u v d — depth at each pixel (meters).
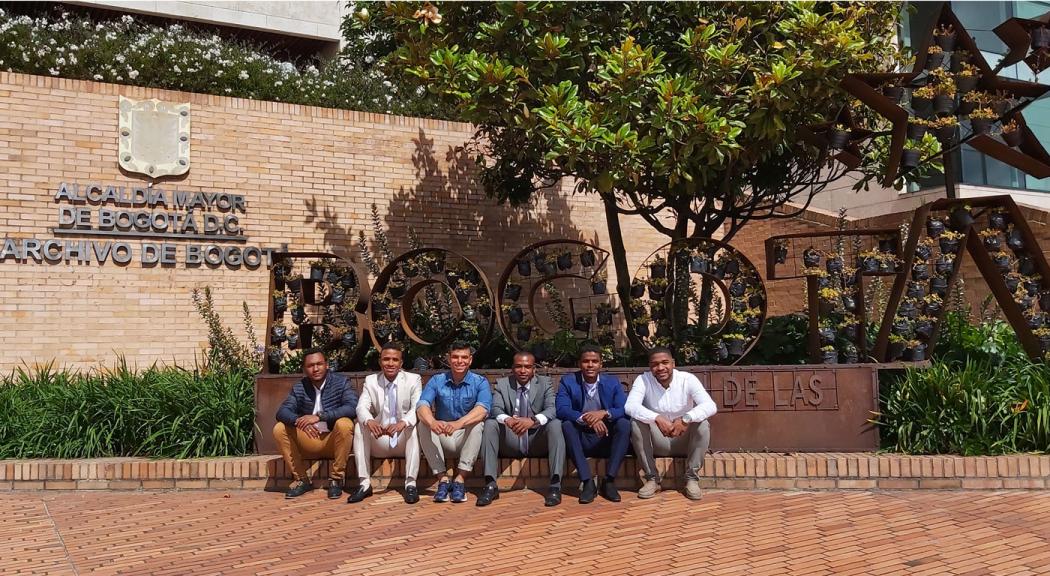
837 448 7.00
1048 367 7.22
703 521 5.57
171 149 10.35
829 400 7.05
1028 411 6.57
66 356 9.65
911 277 7.91
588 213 13.05
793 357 8.62
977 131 7.23
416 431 6.43
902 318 7.61
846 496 6.23
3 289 9.41
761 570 4.51
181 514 6.09
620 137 7.19
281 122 11.05
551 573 4.54
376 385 6.63
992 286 7.96
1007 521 5.39
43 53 10.38
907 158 7.42
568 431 6.29
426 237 11.87
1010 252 8.68
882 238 7.85
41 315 9.57
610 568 4.60
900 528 5.29
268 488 6.90
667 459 6.61
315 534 5.46
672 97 7.12
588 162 7.68
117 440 7.45
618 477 6.76
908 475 6.40
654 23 8.25
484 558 4.84
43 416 7.58
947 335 8.91
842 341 7.88
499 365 8.85
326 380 6.68
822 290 7.55
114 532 5.59
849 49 7.20
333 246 11.23
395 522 5.74
